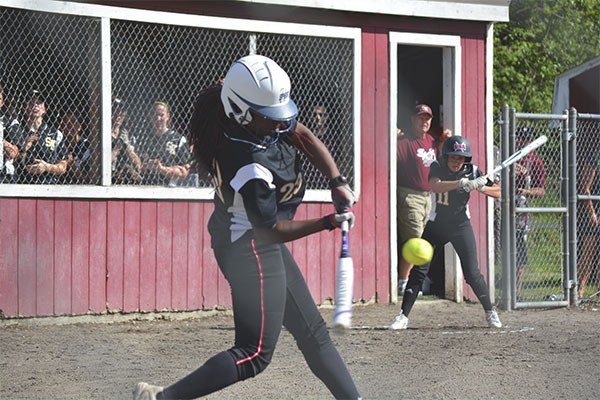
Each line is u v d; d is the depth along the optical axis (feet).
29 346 71.46
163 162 87.86
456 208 81.41
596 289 105.19
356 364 64.08
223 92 40.57
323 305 95.30
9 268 80.43
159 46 87.51
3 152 80.07
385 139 98.63
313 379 59.06
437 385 56.85
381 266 98.17
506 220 96.94
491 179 82.69
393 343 73.41
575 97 138.92
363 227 97.14
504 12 103.04
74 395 54.19
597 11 206.39
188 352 69.62
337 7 94.53
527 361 65.16
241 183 39.63
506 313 95.04
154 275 87.25
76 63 83.71
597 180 103.65
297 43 94.27
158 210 87.30
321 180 95.30
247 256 40.91
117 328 81.71
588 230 103.65
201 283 89.51
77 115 83.97
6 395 54.13
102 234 84.64
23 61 81.35
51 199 82.17
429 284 105.81
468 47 102.89
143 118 87.10
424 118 99.60
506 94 194.29
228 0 89.61
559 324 85.87
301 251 94.12
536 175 102.63
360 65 96.94
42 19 81.97
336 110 96.32
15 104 81.05
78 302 83.66
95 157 84.28
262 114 39.73
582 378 59.41
